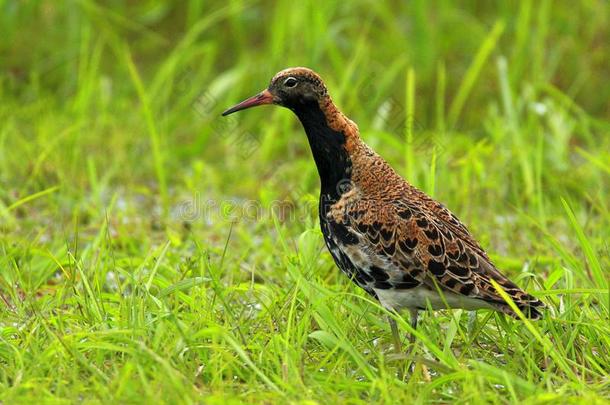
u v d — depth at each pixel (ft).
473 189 44.96
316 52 54.95
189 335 29.25
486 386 28.58
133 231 43.75
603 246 39.09
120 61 58.70
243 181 50.19
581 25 61.98
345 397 28.04
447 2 61.00
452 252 31.01
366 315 31.91
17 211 45.32
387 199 32.04
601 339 31.40
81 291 34.86
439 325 32.58
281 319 32.09
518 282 36.17
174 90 57.16
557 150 48.65
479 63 52.11
